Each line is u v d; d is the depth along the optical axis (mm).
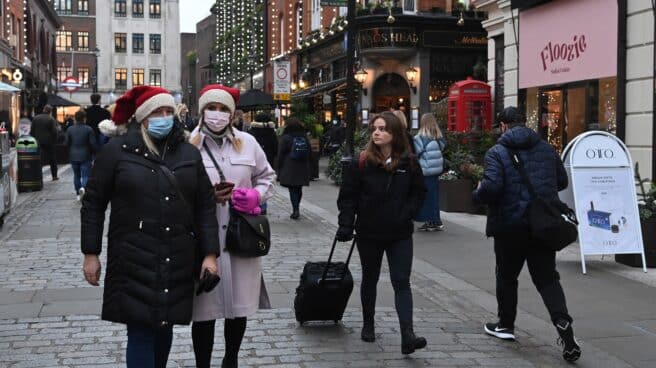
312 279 6215
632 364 5559
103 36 81875
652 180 10836
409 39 25344
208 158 4887
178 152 4301
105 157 4184
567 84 14305
